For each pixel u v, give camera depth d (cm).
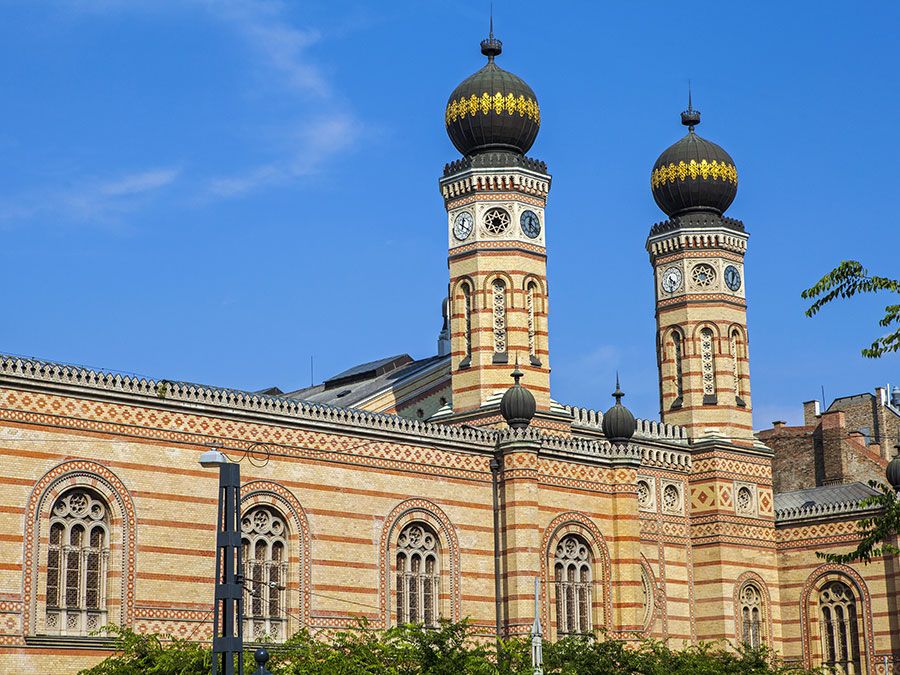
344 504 6047
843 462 9788
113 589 5316
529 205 7362
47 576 5175
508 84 7425
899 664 7681
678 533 7800
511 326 7181
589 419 7862
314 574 5903
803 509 8106
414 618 6247
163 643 5362
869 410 10750
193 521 5562
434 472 6391
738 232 8312
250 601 5731
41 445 5200
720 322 8144
